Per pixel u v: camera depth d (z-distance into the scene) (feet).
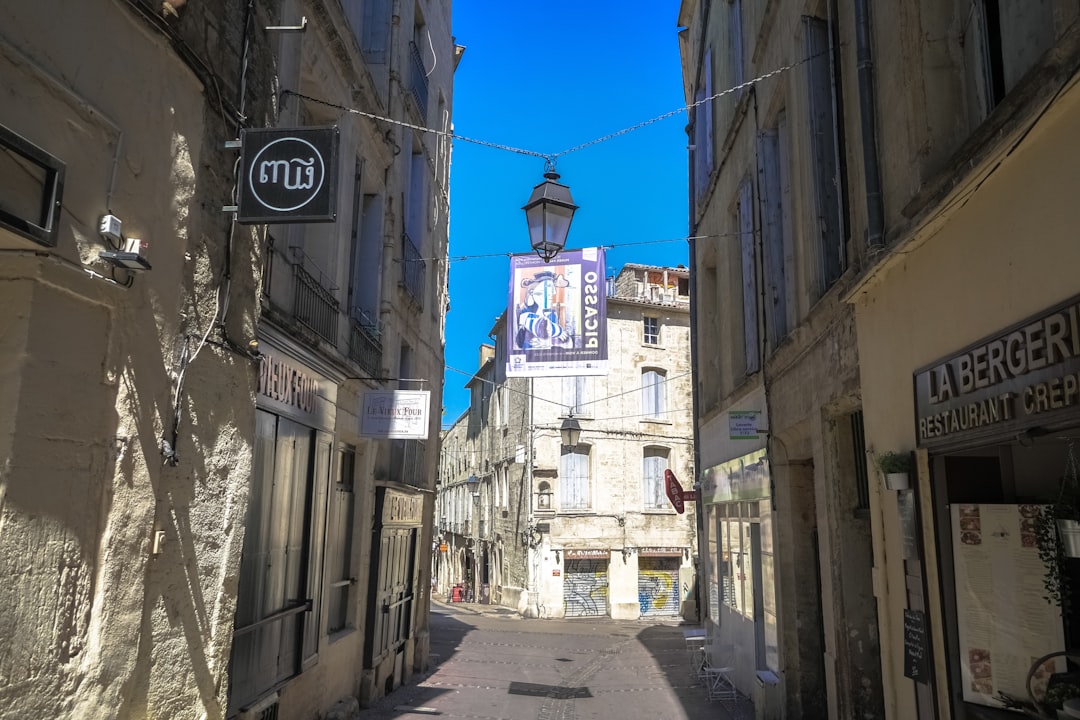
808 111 24.38
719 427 42.42
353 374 29.35
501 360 107.14
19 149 9.61
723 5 40.88
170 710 13.78
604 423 89.15
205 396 15.12
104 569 11.85
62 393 11.00
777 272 30.14
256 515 20.16
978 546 14.07
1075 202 10.15
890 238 16.76
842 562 22.17
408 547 41.14
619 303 90.89
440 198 52.11
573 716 31.04
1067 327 10.23
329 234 27.71
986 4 14.52
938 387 14.43
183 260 14.20
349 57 28.09
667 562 89.86
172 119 13.76
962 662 14.14
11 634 9.98
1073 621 12.63
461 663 46.03
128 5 12.12
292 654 23.39
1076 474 12.42
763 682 28.17
